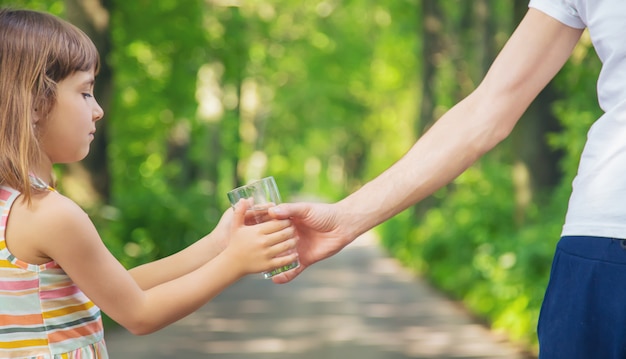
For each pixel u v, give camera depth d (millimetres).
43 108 2490
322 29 41625
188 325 13469
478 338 12164
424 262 23688
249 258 2564
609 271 2320
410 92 42875
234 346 11422
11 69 2469
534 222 15820
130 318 2506
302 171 79875
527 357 10547
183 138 30328
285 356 10680
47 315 2438
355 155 67250
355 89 48094
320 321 14430
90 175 15922
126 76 21781
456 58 27531
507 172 21656
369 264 28922
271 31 38469
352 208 2939
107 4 15562
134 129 23781
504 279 12867
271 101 48469
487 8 20969
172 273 2877
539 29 2723
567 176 14258
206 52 23047
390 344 11750
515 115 2838
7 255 2414
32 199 2422
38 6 16500
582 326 2346
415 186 2930
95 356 2531
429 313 15398
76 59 2527
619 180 2346
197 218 24859
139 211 18422
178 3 19938
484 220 19562
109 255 2494
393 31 36500
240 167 44562
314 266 27969
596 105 12789
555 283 2443
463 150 2889
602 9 2396
